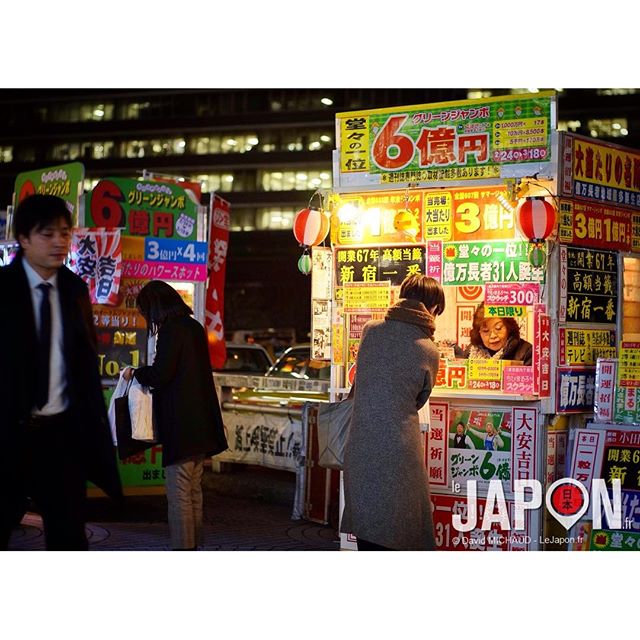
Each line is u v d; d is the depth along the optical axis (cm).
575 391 670
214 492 1046
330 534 792
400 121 703
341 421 614
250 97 8156
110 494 414
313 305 727
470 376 684
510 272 673
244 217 8081
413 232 704
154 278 936
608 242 694
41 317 408
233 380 1084
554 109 655
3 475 398
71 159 8506
